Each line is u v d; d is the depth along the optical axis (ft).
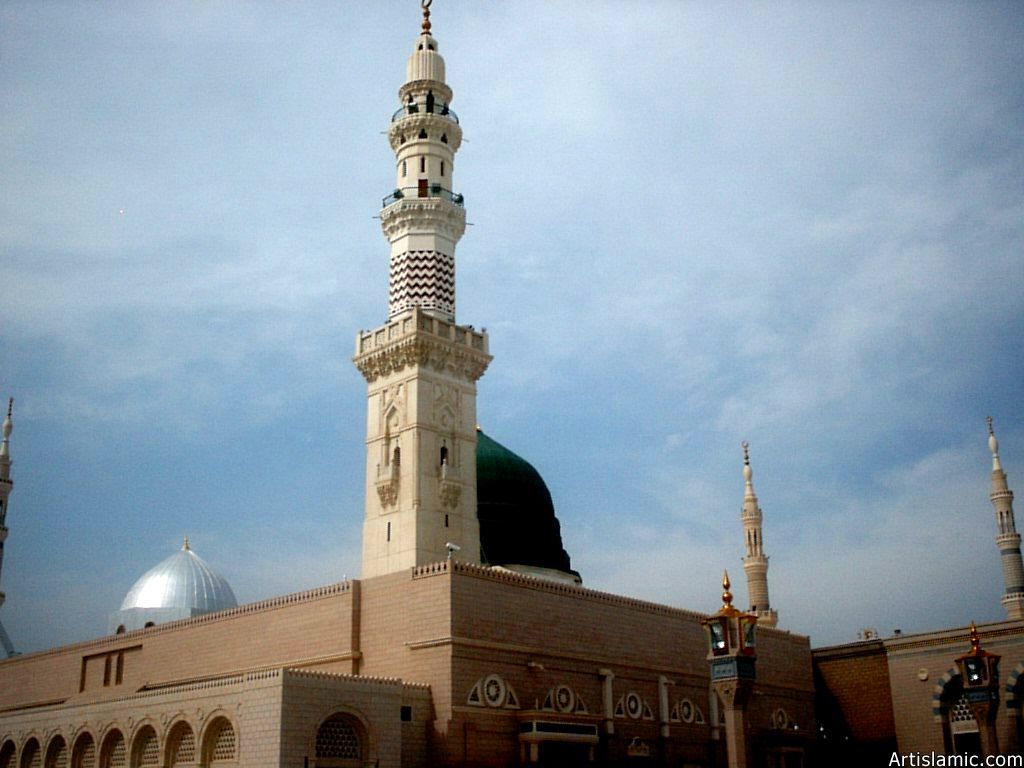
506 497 269.64
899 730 278.05
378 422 249.96
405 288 257.96
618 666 233.14
